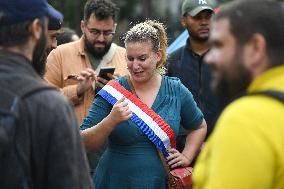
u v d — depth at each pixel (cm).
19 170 403
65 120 411
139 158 625
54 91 416
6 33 420
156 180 628
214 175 346
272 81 363
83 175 422
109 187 631
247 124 344
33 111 405
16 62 418
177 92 659
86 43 833
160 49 672
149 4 2545
